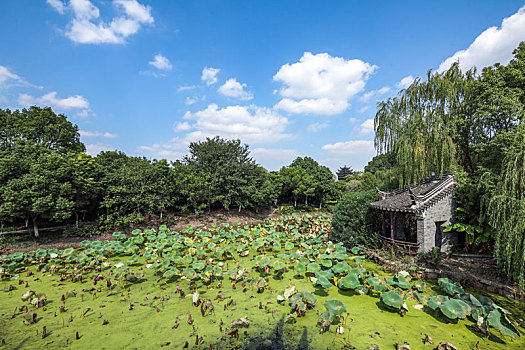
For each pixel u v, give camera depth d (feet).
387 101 74.54
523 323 29.55
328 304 30.68
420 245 48.78
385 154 78.84
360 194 66.33
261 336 27.27
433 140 58.70
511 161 35.50
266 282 42.19
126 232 78.89
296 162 187.73
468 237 50.34
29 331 28.27
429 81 66.59
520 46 55.16
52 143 88.17
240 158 120.47
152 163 93.61
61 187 65.10
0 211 58.90
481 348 25.18
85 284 41.73
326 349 24.98
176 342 26.27
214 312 32.40
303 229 88.69
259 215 121.08
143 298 36.70
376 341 26.21
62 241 67.62
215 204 120.88
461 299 32.76
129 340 26.66
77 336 26.73
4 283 41.96
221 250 54.54
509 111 45.98
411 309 33.14
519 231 33.37
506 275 39.06
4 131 79.66
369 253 54.34
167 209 107.86
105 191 80.94
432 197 50.31
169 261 49.78
